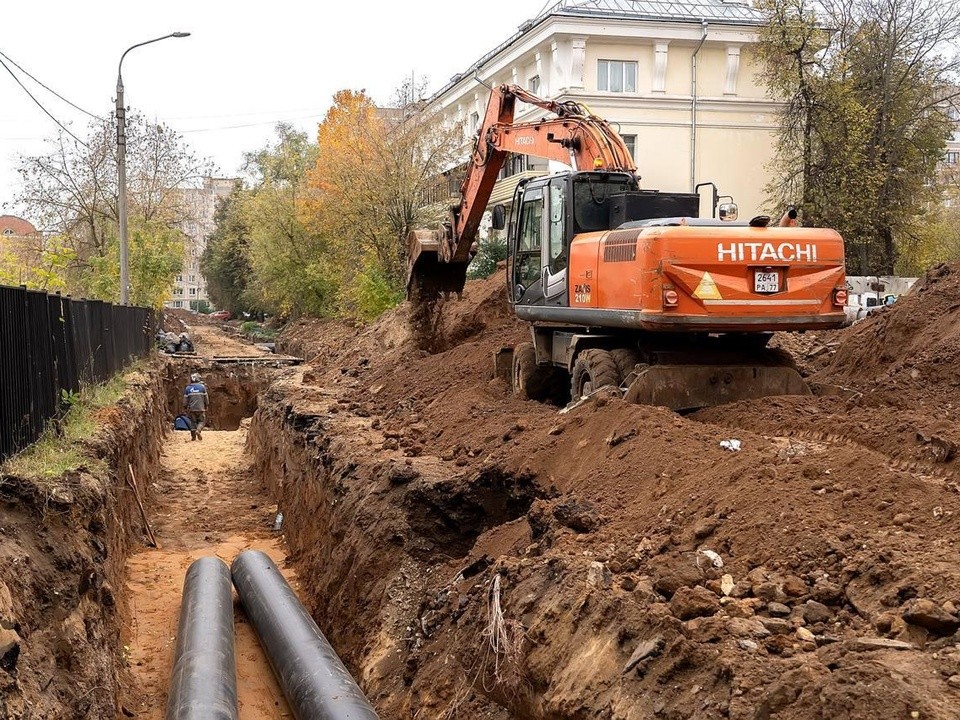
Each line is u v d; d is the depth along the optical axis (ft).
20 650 19.02
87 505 27.84
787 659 15.33
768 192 101.50
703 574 19.01
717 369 33.01
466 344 59.72
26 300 29.84
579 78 103.91
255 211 167.02
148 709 30.09
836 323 32.42
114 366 61.52
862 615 16.72
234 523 57.98
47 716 19.30
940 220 126.31
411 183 106.11
